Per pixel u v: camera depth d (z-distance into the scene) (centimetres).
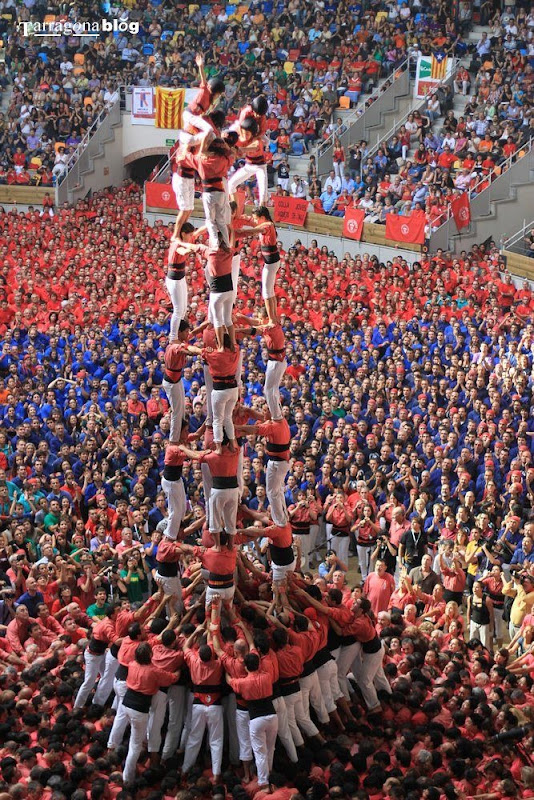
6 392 2402
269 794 1208
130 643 1296
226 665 1253
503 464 2048
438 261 3059
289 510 1925
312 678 1317
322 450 2169
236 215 1266
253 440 2148
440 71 3881
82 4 4491
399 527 1873
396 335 2656
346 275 3050
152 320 2772
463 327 2698
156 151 4278
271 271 1277
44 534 1820
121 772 1273
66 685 1384
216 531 1280
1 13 4562
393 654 1512
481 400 2297
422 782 1190
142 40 4453
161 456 2130
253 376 2412
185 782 1257
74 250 3316
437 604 1700
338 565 1759
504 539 1827
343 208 3659
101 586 1730
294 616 1323
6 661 1502
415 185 3581
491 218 3422
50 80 4397
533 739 1281
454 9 4141
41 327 2812
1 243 3381
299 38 4281
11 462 2136
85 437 2202
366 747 1284
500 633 1762
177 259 1260
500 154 3575
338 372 2452
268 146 3994
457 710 1380
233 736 1305
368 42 4169
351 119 4034
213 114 1189
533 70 3850
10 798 1145
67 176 4109
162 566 1342
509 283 2936
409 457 2083
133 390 2388
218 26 4400
